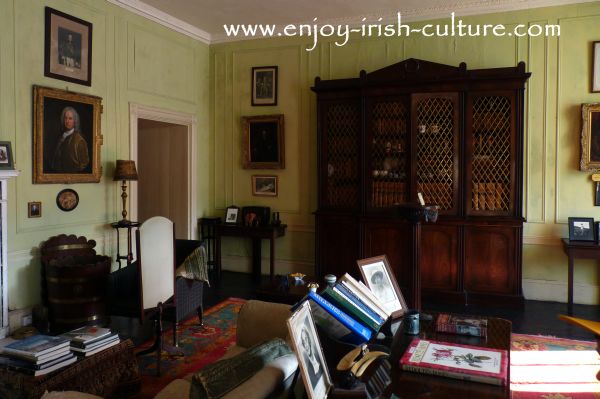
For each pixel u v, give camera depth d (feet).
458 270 16.02
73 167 14.44
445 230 16.15
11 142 12.72
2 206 11.90
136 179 15.67
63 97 13.99
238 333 8.96
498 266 15.72
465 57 17.22
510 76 15.17
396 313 8.39
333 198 17.99
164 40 18.43
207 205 21.44
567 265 16.29
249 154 20.39
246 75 20.57
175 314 11.49
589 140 15.67
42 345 7.85
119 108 16.31
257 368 5.40
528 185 16.65
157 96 18.11
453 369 5.91
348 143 17.69
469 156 15.83
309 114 19.56
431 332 7.64
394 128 16.74
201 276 12.31
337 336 6.33
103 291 12.84
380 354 5.57
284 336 8.49
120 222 15.37
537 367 10.75
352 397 4.89
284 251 20.22
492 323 8.05
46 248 13.51
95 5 15.29
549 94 16.31
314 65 19.39
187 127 20.16
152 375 10.32
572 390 9.55
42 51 13.57
